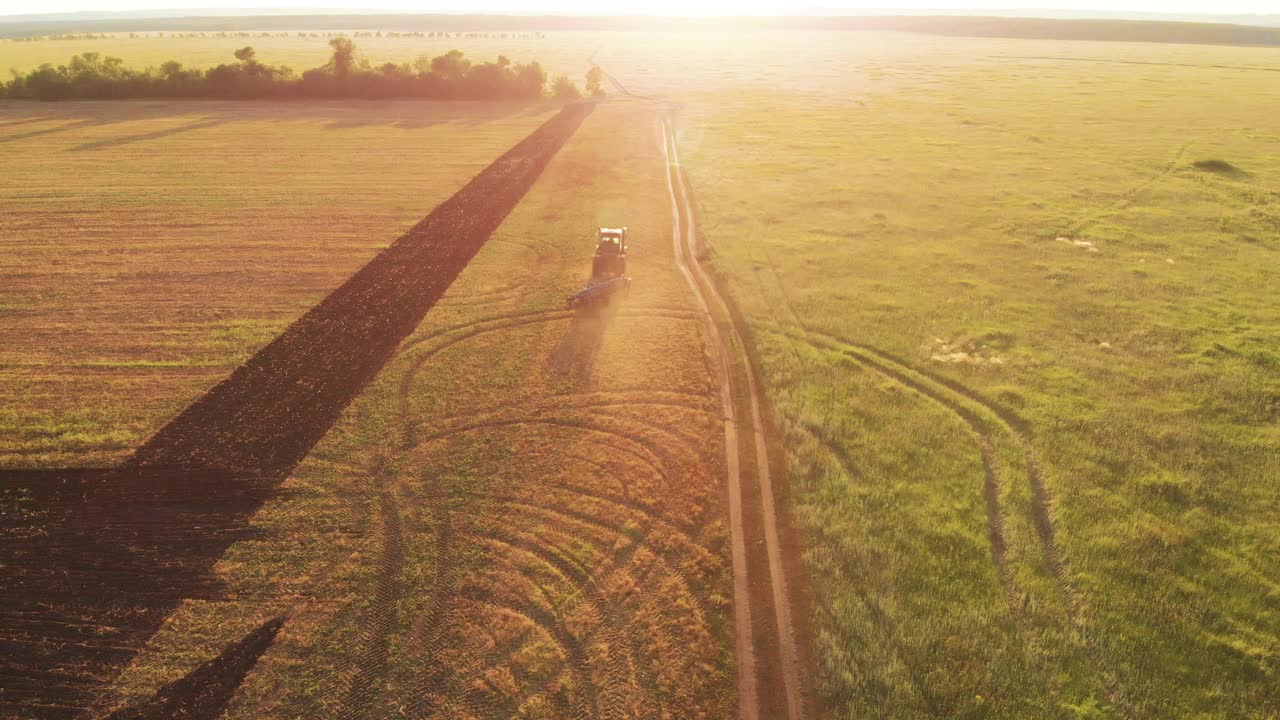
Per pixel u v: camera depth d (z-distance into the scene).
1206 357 24.36
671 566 16.11
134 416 21.45
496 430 20.72
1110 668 13.67
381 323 27.27
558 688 13.27
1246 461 19.27
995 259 33.38
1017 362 24.27
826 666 13.85
